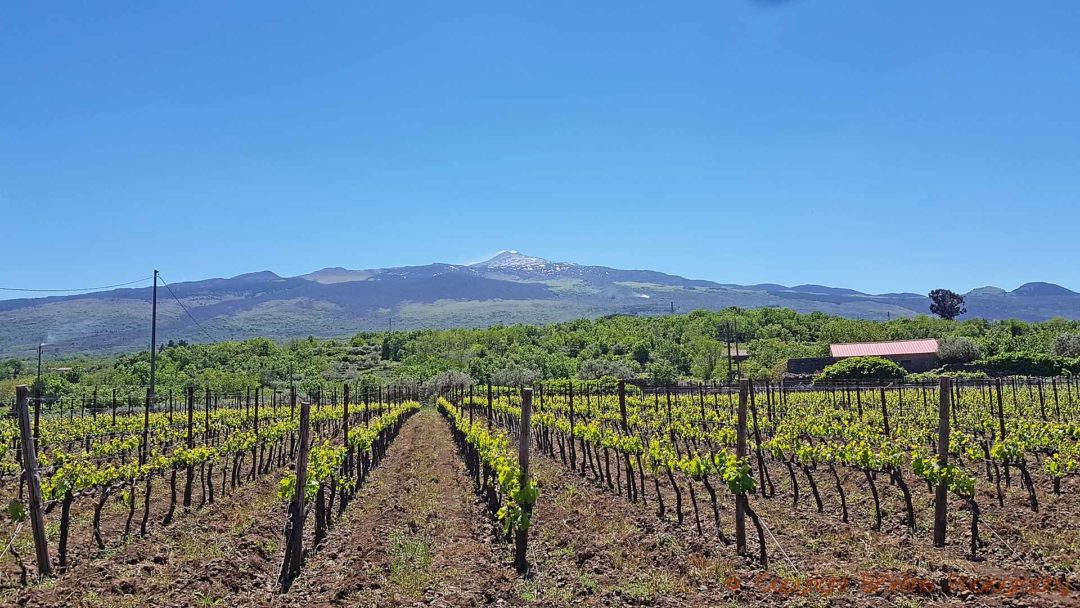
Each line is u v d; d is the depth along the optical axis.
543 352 104.56
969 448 20.39
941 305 149.00
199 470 25.31
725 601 11.12
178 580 12.23
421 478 24.23
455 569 12.91
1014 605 10.56
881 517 16.52
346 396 22.11
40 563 12.48
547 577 12.62
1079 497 18.00
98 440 30.41
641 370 87.69
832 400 42.53
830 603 10.82
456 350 110.94
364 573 12.62
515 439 36.19
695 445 26.64
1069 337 71.06
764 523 16.20
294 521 13.45
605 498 19.84
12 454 26.53
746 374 77.06
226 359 104.81
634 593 11.41
